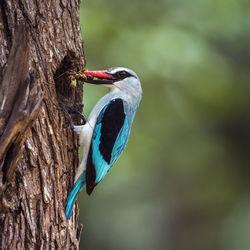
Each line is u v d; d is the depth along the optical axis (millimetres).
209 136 16656
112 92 8477
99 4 14422
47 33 6957
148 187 17094
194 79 14203
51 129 6723
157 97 14422
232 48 15688
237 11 14805
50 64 6910
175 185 17406
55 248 6566
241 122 16297
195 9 14836
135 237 17188
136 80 8570
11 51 5785
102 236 16562
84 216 16375
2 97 5660
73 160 7312
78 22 7621
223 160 17156
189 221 18391
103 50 13680
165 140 15539
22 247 6152
